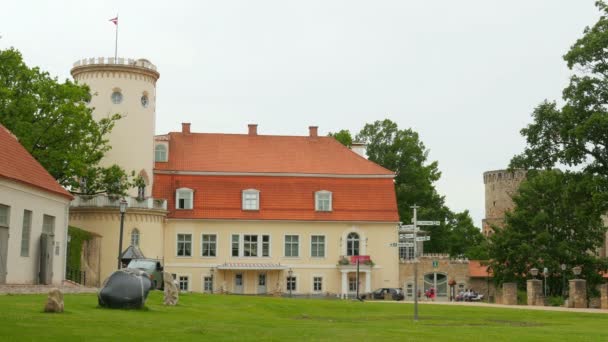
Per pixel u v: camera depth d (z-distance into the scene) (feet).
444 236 346.13
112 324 81.05
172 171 270.87
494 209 431.02
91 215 242.99
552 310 170.30
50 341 66.08
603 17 173.47
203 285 265.34
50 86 202.49
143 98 258.57
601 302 190.49
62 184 206.49
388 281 272.10
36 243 153.07
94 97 254.06
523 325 124.98
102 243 242.17
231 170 275.18
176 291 121.29
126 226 246.68
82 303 103.24
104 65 253.44
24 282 147.64
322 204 274.98
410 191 342.64
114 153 252.01
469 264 292.20
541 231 267.39
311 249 271.69
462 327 110.63
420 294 283.38
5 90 191.31
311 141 292.61
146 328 79.77
